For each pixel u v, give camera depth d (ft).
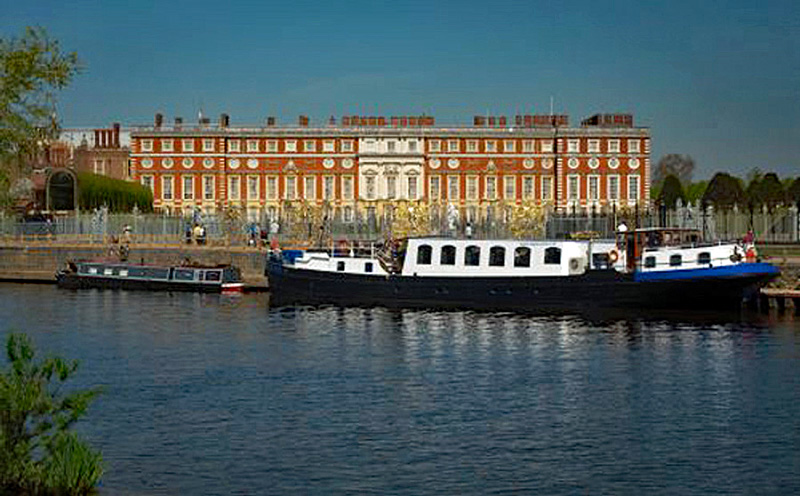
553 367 121.29
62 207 342.64
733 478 76.84
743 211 286.46
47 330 155.53
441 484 75.31
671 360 125.18
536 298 173.68
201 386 109.70
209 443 86.02
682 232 173.99
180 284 220.84
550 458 81.92
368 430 90.53
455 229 276.82
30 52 91.45
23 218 285.23
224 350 135.03
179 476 76.79
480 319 165.27
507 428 91.35
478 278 177.37
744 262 164.76
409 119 442.50
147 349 135.95
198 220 281.95
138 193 398.62
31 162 111.14
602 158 429.79
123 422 93.04
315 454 82.79
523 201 401.70
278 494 72.95
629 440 87.30
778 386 109.09
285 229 281.95
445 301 179.93
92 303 195.42
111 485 74.43
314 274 189.67
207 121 443.32
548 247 176.65
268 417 95.25
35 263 255.50
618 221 256.73
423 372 118.32
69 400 65.51
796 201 312.71
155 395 104.88
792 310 168.66
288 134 433.89
